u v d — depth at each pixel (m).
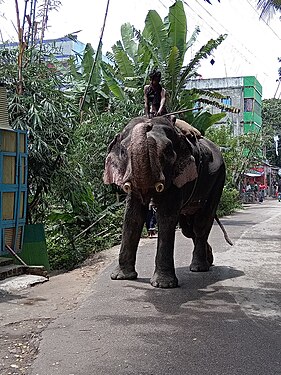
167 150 6.14
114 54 15.80
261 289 6.91
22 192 8.12
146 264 8.51
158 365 4.23
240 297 6.46
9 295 6.58
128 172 5.90
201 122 16.41
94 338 4.86
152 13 14.91
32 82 10.00
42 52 10.93
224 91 36.84
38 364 4.25
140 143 5.66
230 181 24.59
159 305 6.00
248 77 36.88
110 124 13.60
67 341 4.79
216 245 10.82
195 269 7.98
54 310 5.89
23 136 8.10
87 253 10.90
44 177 9.93
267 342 4.82
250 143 30.58
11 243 7.94
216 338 4.90
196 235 8.11
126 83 15.62
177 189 6.71
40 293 6.73
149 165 5.67
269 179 50.19
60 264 10.25
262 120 45.34
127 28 17.20
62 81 11.16
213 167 7.82
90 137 13.47
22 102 9.60
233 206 22.55
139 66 15.59
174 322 5.37
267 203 33.72
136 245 7.31
